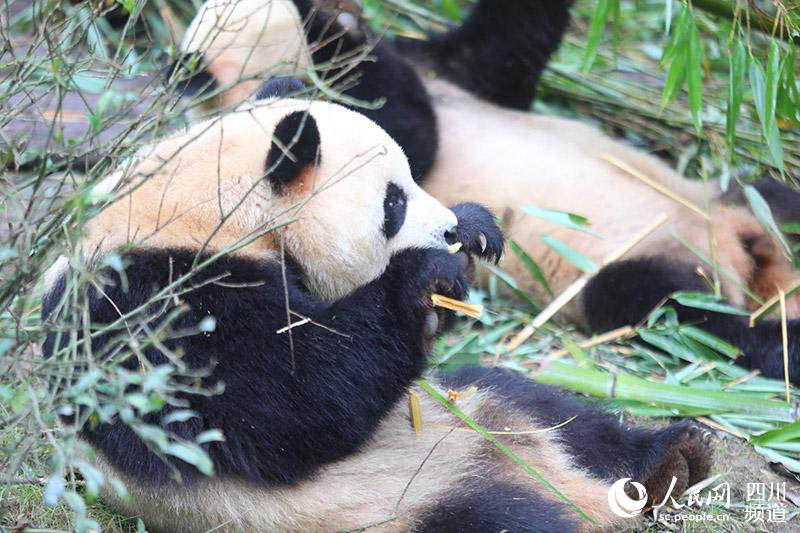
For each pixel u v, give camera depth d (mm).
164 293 6008
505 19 12445
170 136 7250
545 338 10430
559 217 10211
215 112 6969
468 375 8445
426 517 6816
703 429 8664
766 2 12367
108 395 5969
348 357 6754
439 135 11633
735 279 10586
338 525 6844
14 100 9727
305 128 6938
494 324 10641
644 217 11039
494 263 8328
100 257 6605
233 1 10297
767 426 9078
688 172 12883
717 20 12891
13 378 6320
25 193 8109
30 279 6133
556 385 8828
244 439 6570
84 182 6340
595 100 13664
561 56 14312
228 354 6555
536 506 6820
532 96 12961
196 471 6566
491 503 6793
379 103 7547
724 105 13555
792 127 13148
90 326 5965
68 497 5074
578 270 11047
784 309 10172
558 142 11727
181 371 5863
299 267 7234
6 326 6777
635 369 10102
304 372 6660
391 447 7328
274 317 6668
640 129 13445
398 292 7027
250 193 6938
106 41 12586
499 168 11398
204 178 6922
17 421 5867
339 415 6723
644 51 15125
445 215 7574
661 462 7770
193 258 6668
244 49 10250
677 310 10602
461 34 12711
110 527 6840
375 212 7270
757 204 10375
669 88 10711
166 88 6641
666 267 10719
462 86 12719
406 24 14297
